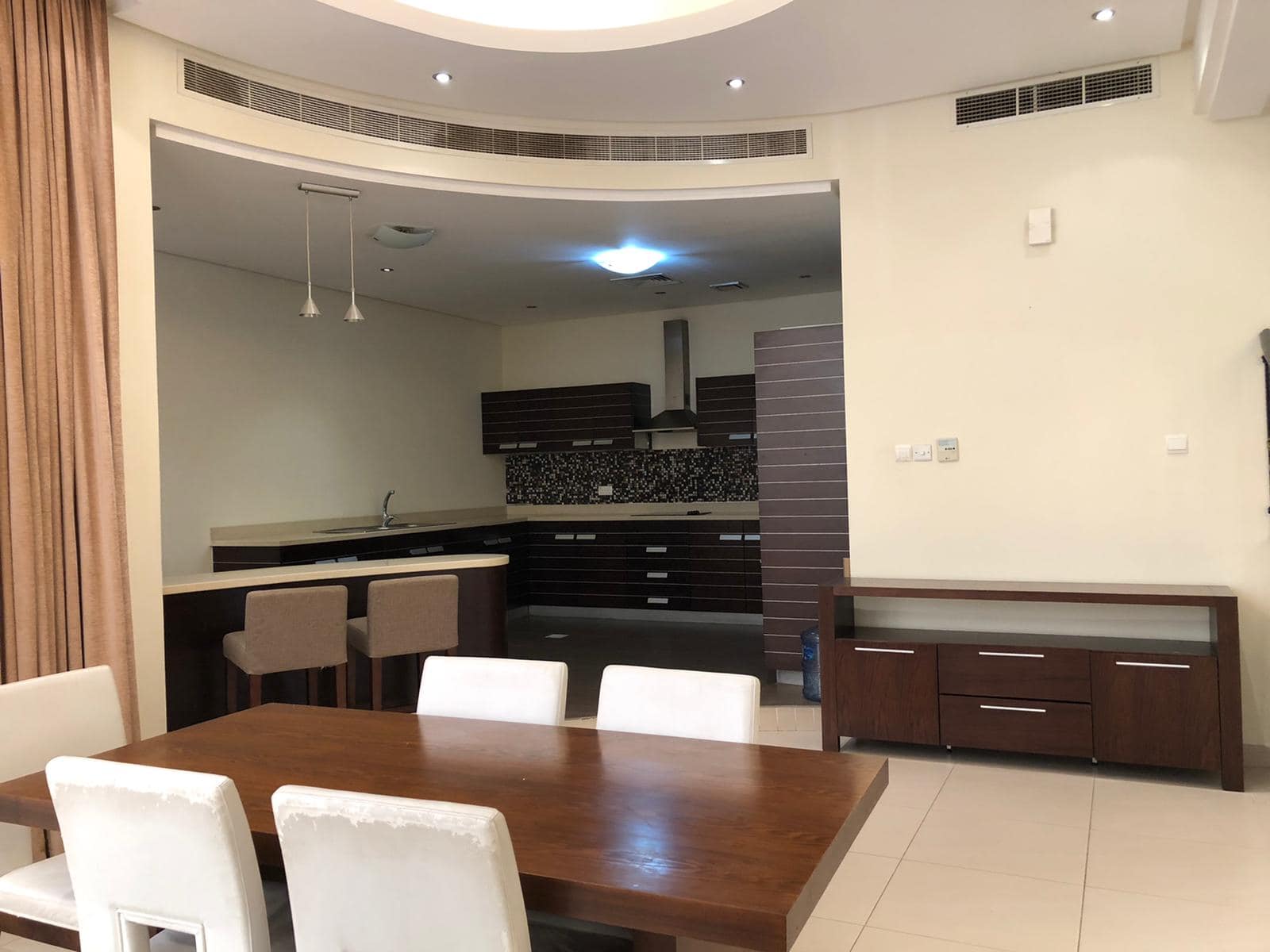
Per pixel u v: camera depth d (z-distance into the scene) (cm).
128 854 172
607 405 834
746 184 488
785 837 167
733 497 835
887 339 470
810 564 561
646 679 251
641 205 509
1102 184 430
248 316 654
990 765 422
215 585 433
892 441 470
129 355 373
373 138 447
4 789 206
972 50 407
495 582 518
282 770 215
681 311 840
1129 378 428
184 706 430
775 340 566
